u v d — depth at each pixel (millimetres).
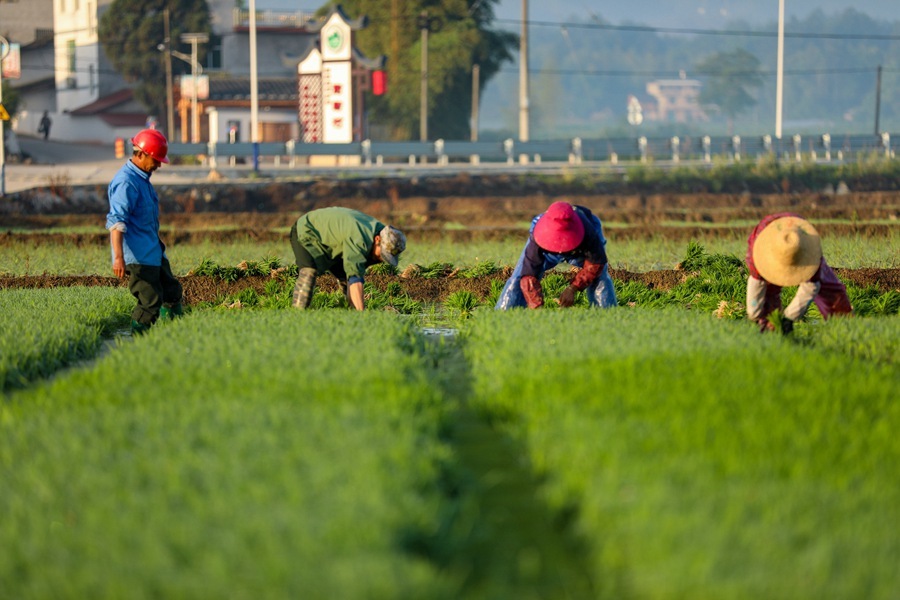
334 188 139750
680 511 16734
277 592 14320
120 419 22594
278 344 31078
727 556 15312
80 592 14672
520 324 34625
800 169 160750
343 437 20484
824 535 16172
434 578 15195
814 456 19703
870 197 138750
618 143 193375
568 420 21969
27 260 71812
